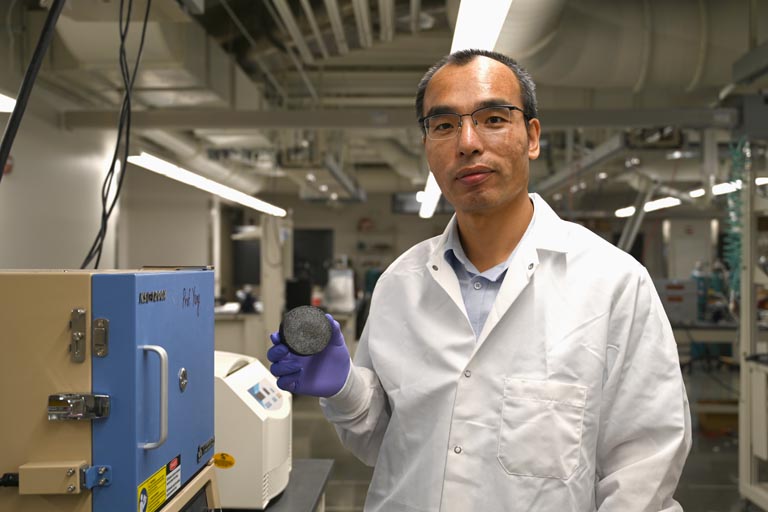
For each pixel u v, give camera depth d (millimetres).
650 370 999
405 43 4965
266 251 5746
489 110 1015
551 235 1087
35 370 927
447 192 1062
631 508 934
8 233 3455
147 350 962
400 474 1085
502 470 983
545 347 1016
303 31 3400
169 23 2945
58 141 3975
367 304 9945
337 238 13211
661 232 11914
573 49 3170
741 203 3574
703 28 3199
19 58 3176
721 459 4230
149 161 3168
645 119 3959
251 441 1642
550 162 7551
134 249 6652
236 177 7500
